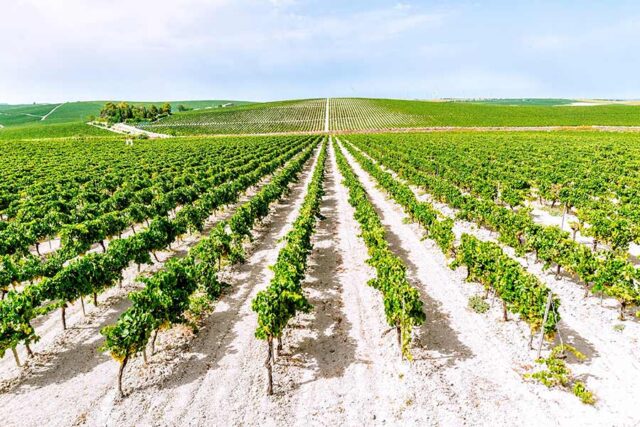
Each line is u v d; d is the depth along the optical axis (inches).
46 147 3543.3
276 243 988.6
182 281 597.0
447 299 658.8
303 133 4901.6
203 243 757.9
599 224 811.4
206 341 560.4
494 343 532.7
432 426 403.5
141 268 825.5
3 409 439.5
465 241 705.0
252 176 1633.9
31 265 684.1
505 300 550.3
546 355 500.1
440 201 1334.9
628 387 441.4
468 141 3137.3
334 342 551.8
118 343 440.5
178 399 450.9
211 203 1165.1
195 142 3828.7
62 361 521.3
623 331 542.6
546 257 714.8
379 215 1210.0
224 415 426.6
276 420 418.3
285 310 494.0
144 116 6761.8
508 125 4894.2
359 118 5890.8
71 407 440.8
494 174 1528.1
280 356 524.4
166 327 526.6
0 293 715.4
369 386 463.8
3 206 1327.5
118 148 3373.5
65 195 1374.3
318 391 458.9
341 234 1040.2
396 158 2300.7
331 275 775.7
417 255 867.4
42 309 534.9
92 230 884.0
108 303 671.1
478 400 434.6
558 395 434.9
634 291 537.3
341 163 2007.9
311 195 1222.9
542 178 1433.3
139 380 482.6
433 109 6451.8
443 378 470.3
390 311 514.9
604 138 3189.0
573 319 578.9
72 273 588.1
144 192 1353.3
